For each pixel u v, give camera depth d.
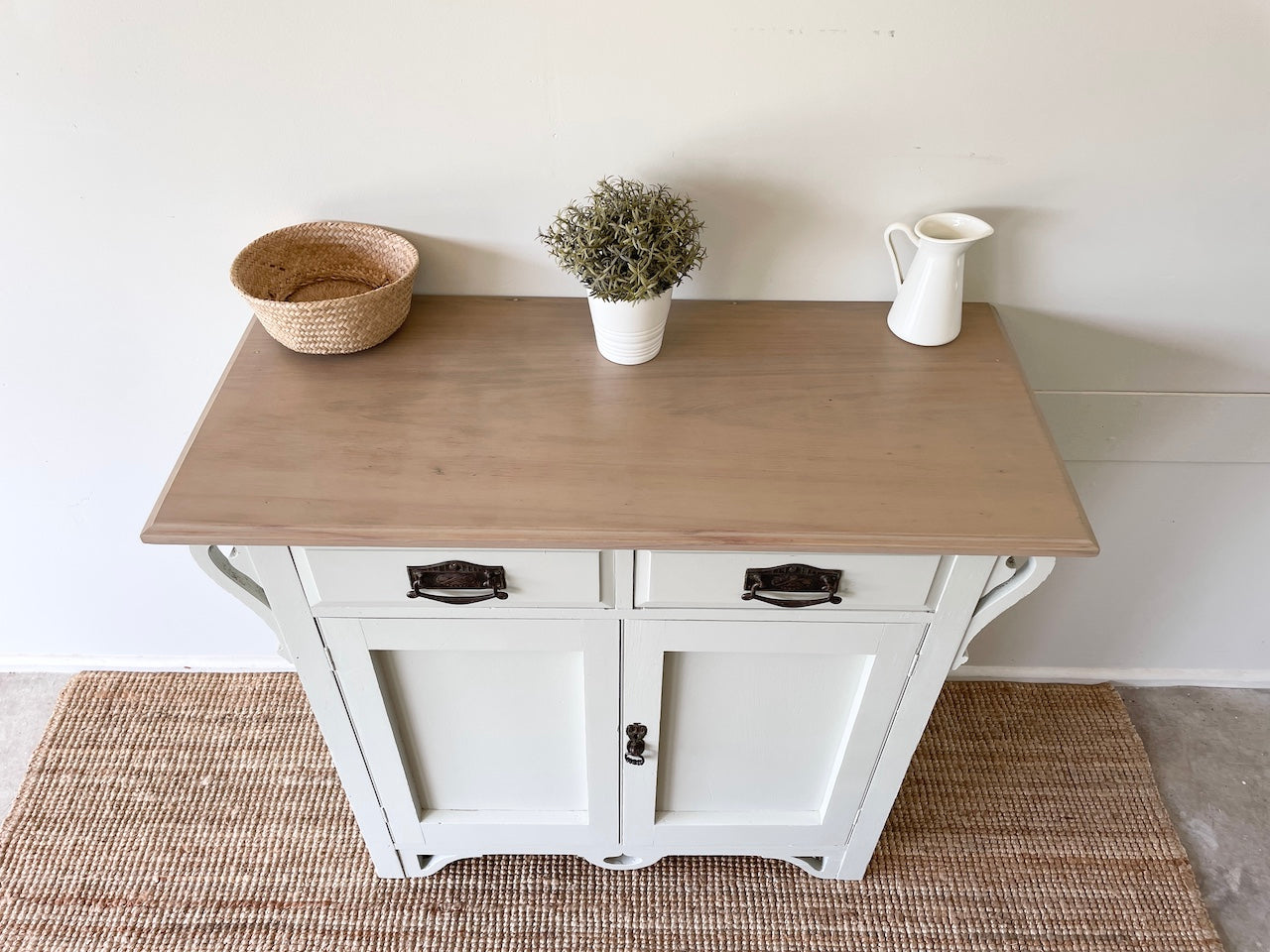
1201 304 1.19
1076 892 1.48
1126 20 0.95
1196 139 1.04
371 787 1.29
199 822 1.56
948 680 1.80
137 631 1.72
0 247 1.15
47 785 1.61
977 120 1.03
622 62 0.99
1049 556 0.90
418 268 1.11
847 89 1.01
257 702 1.74
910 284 1.10
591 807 1.33
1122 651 1.73
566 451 0.97
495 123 1.04
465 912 1.45
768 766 1.27
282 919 1.44
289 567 0.97
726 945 1.42
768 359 1.10
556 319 1.17
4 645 1.75
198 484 0.92
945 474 0.95
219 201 1.11
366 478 0.93
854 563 0.95
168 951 1.41
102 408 1.34
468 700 1.17
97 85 1.01
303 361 1.09
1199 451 1.35
